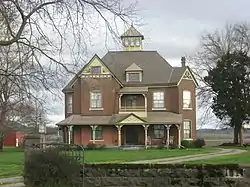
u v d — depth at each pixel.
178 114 54.75
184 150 45.88
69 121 54.56
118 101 55.41
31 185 19.23
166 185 19.45
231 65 57.09
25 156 20.89
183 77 55.62
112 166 19.88
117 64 58.91
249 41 61.09
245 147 52.12
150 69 57.78
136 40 60.38
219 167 18.94
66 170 19.00
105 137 54.47
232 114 57.41
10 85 15.51
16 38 14.50
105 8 14.84
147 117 54.44
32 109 18.20
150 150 47.41
